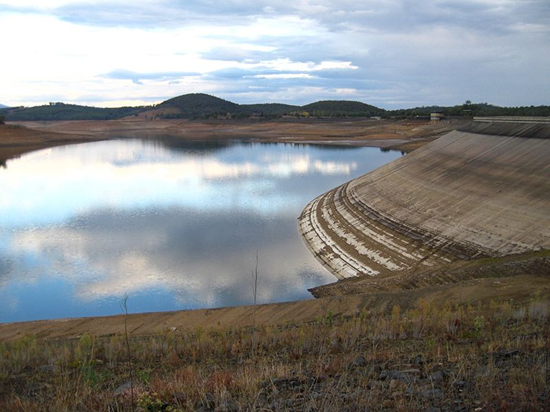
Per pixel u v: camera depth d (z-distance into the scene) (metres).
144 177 83.19
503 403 6.23
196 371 10.78
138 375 10.57
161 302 31.38
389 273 33.41
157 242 44.09
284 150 130.38
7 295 32.88
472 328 12.87
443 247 34.41
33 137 171.25
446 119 186.38
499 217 34.66
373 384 7.78
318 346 12.45
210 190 69.44
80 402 8.43
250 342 13.69
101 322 22.67
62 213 55.91
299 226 49.59
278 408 7.07
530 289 20.72
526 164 40.09
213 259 39.44
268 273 36.38
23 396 9.71
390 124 199.12
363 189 54.50
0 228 49.62
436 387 7.48
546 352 8.74
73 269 37.50
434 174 48.62
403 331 13.29
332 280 34.97
